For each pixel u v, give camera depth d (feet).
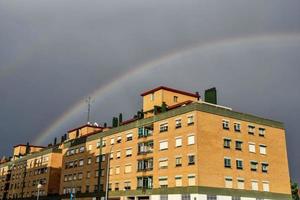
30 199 339.77
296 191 300.81
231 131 194.70
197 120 182.29
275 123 220.23
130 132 229.86
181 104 204.74
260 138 208.13
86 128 307.78
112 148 242.99
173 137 194.80
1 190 409.08
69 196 275.18
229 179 184.55
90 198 251.80
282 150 218.79
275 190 204.74
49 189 314.35
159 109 217.56
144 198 206.90
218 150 185.37
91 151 264.93
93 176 255.70
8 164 408.67
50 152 326.24
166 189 190.08
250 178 194.39
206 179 175.42
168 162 193.98
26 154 385.91
